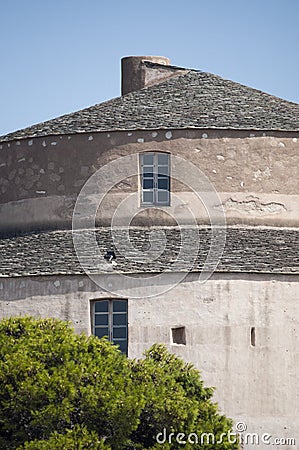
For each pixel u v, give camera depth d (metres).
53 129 112.31
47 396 81.81
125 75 127.19
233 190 109.00
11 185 113.62
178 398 85.75
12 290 101.94
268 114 113.00
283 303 100.25
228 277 99.88
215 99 115.94
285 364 99.62
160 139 109.19
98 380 83.25
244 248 103.94
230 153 109.31
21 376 82.81
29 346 85.38
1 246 109.38
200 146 109.19
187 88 118.81
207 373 98.75
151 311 99.44
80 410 83.00
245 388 99.00
